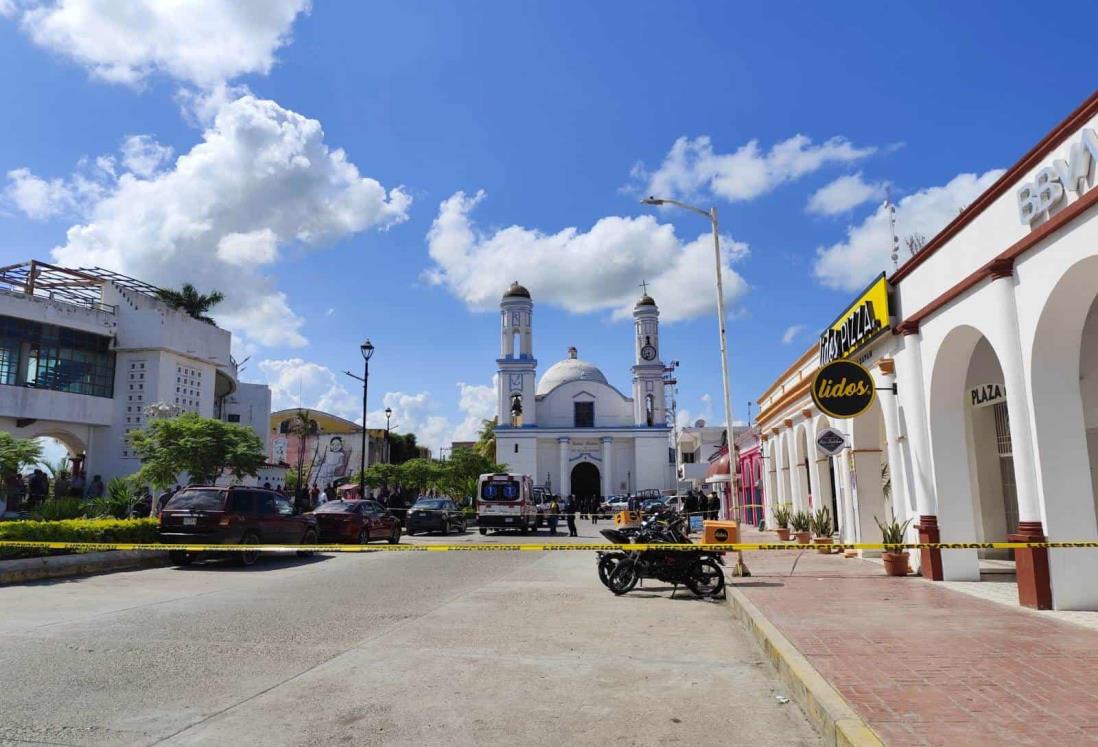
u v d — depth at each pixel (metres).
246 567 16.19
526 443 71.25
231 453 24.17
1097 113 8.07
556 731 5.39
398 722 5.55
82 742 5.03
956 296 11.30
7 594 11.63
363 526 22.75
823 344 18.39
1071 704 5.30
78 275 33.16
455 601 11.53
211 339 36.44
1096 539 9.27
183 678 6.67
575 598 12.08
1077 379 9.38
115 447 31.95
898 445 13.88
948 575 12.39
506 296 74.56
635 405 73.12
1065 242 8.66
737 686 6.64
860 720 4.97
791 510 24.70
